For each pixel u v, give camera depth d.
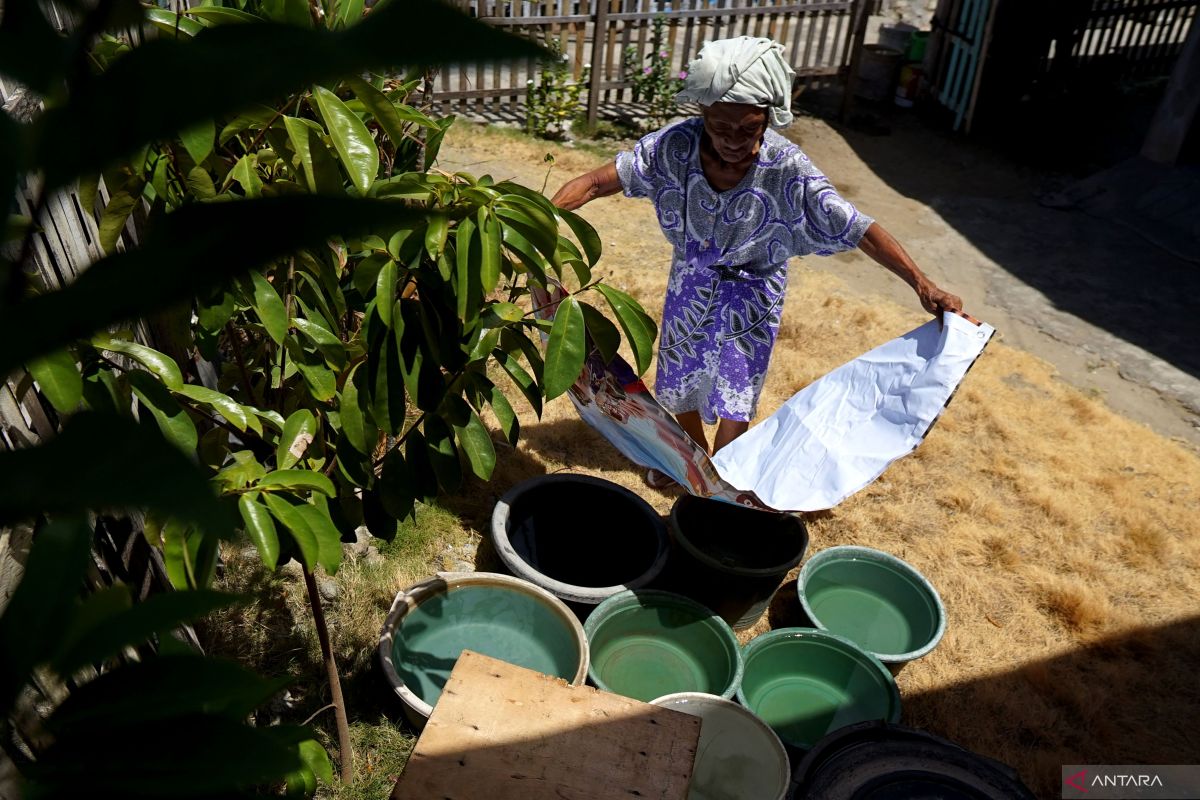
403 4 0.32
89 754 0.69
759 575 3.17
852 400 3.09
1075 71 9.16
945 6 8.78
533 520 3.48
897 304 5.72
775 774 2.52
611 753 1.68
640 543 3.44
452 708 1.72
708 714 2.68
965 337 2.89
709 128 3.01
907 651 3.28
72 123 0.36
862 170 7.72
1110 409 5.00
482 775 1.61
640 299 5.15
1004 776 2.44
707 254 3.33
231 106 0.35
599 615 2.99
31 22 0.38
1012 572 3.73
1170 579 3.79
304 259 2.09
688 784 1.62
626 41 7.73
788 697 3.04
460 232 1.92
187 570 1.55
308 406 2.41
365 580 3.21
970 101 8.44
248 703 0.89
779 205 3.18
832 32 10.19
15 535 1.51
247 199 0.40
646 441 3.08
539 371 2.43
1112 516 4.06
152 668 0.72
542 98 7.29
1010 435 4.46
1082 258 6.58
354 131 1.70
